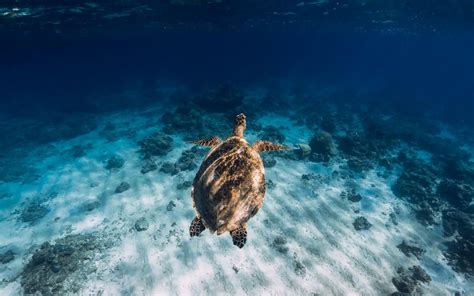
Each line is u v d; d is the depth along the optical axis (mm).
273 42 111438
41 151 22609
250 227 13375
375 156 19922
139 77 60562
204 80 47938
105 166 19094
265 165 17984
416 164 19000
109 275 11352
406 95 47312
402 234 13727
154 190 16000
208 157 4453
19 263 12188
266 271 11414
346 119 28062
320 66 92438
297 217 14180
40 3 20078
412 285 11141
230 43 111875
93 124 27531
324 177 17406
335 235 13297
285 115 28219
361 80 62438
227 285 10844
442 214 15148
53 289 10828
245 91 40031
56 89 54844
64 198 16188
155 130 24375
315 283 11062
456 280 11742
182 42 92375
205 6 26344
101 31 39781
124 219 14141
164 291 10656
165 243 12578
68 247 12180
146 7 25438
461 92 63219
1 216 15219
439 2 23859
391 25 41562
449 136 29109
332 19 38188
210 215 3859
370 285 11156
